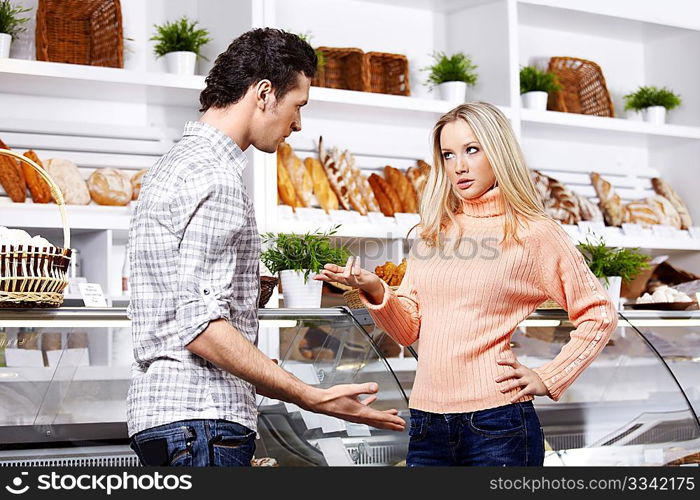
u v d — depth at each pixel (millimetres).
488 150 1907
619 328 2531
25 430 1881
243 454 1608
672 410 2395
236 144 1683
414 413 1925
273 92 1688
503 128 1935
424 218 2016
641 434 2340
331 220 3398
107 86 3156
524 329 2467
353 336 2178
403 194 3684
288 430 2021
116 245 3424
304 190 3430
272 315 2146
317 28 3811
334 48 3678
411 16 4004
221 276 1552
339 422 2051
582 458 2287
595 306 1886
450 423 1848
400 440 2062
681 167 4406
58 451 1898
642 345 2500
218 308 1512
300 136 3697
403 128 3941
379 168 3852
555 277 1890
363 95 3496
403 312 1975
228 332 1519
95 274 3178
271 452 1994
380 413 1708
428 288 1930
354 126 3834
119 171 3305
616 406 2365
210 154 1626
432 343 1896
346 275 1901
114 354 2006
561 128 3994
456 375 1850
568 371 1865
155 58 3430
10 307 1963
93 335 2008
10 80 3053
